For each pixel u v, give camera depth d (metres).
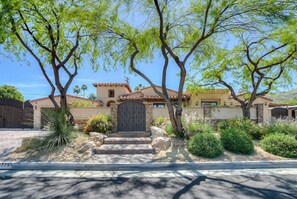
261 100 21.11
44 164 7.20
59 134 9.16
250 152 8.38
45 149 8.62
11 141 10.96
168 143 9.12
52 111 10.23
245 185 5.39
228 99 21.89
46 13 10.59
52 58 11.55
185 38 11.72
